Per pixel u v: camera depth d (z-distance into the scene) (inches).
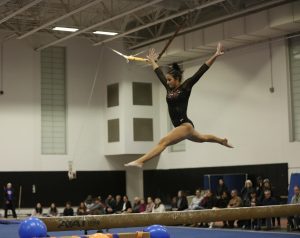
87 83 1097.4
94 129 1100.5
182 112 256.4
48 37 1056.2
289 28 812.6
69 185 1060.5
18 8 826.8
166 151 1066.7
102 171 1099.3
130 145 1055.0
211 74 976.3
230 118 936.9
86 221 331.0
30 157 1026.1
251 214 374.9
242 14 844.0
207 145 976.3
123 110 1056.2
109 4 927.0
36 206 981.2
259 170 879.7
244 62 915.4
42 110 1050.7
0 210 990.4
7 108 1011.3
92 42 1092.5
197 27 904.3
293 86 844.6
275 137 859.4
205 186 906.7
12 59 1023.0
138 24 1004.6
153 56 292.8
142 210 908.0
